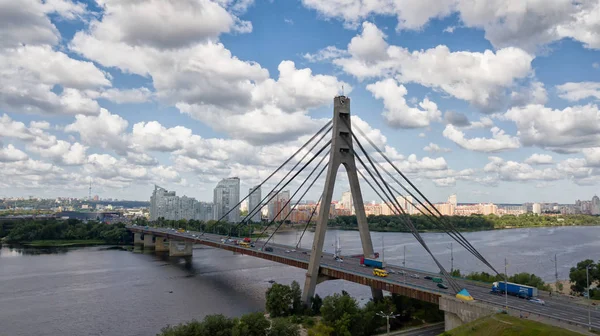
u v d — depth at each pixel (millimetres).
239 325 99812
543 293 109938
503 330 79812
